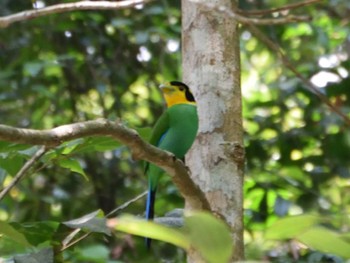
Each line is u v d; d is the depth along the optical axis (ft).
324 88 41.16
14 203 40.96
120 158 45.39
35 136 14.56
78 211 44.04
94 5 19.56
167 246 37.29
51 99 43.37
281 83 42.78
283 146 41.65
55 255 18.70
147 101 46.29
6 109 45.65
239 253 20.35
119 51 44.91
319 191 40.73
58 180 44.47
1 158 19.67
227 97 21.49
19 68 43.11
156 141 25.81
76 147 19.31
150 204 24.30
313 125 41.93
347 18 47.29
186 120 25.18
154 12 41.96
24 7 41.63
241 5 41.88
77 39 43.96
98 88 43.34
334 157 41.19
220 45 21.76
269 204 37.76
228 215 20.56
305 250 32.12
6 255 20.45
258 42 47.21
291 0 47.67
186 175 17.84
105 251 27.63
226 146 21.07
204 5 17.60
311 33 46.29
